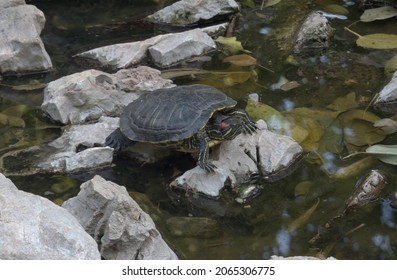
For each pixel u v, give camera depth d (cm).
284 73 948
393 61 957
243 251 632
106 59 980
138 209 608
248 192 713
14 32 962
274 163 737
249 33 1066
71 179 741
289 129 805
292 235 654
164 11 1107
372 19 1070
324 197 705
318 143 786
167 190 723
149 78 888
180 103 734
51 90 867
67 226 550
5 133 824
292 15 1116
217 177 715
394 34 1039
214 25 1093
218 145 753
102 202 606
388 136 796
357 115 840
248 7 1152
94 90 845
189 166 758
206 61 988
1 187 586
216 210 693
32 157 775
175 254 615
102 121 821
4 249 525
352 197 693
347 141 788
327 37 1016
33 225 545
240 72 955
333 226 664
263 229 664
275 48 1018
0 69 953
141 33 1076
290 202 700
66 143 795
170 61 978
